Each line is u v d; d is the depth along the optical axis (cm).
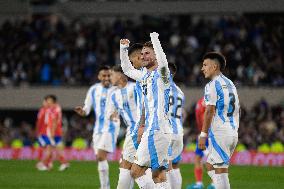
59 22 8256
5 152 6112
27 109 7462
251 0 7975
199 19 8212
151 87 2344
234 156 5584
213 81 2572
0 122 7631
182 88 7112
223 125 2559
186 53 7606
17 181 3969
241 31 7850
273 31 7838
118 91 3059
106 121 3366
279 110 6488
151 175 2434
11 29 8244
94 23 8231
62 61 7744
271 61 7394
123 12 8300
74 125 6781
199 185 3562
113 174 4372
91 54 7756
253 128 6206
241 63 7438
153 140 2309
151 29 8062
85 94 7300
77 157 5922
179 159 2897
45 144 4838
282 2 7894
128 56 2647
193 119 6372
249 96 6969
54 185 3766
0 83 7606
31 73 7631
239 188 3712
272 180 4178
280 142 6100
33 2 8506
